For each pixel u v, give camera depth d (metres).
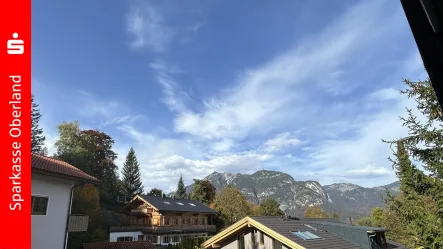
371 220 36.97
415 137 7.54
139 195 39.50
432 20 0.98
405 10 1.06
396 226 20.19
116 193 55.25
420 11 1.03
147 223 38.22
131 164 65.38
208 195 62.47
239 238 15.47
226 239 15.86
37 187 13.34
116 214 42.72
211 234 43.91
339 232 17.31
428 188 7.56
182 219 40.41
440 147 7.25
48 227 13.77
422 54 1.04
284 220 17.12
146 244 27.56
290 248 13.66
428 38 1.01
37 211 13.34
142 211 39.09
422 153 7.54
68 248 27.98
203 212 43.69
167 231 36.19
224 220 50.00
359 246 16.22
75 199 33.00
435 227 7.37
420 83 7.67
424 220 7.62
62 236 14.56
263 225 14.20
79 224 16.31
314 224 18.20
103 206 46.94
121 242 26.30
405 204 8.15
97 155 52.38
